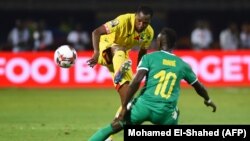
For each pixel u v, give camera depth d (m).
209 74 75.62
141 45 38.00
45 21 103.62
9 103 62.41
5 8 101.81
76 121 49.00
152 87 30.05
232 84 75.69
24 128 44.62
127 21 36.91
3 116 52.25
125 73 35.97
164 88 29.98
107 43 37.97
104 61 38.19
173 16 104.94
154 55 30.41
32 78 75.25
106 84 75.56
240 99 66.56
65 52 37.81
